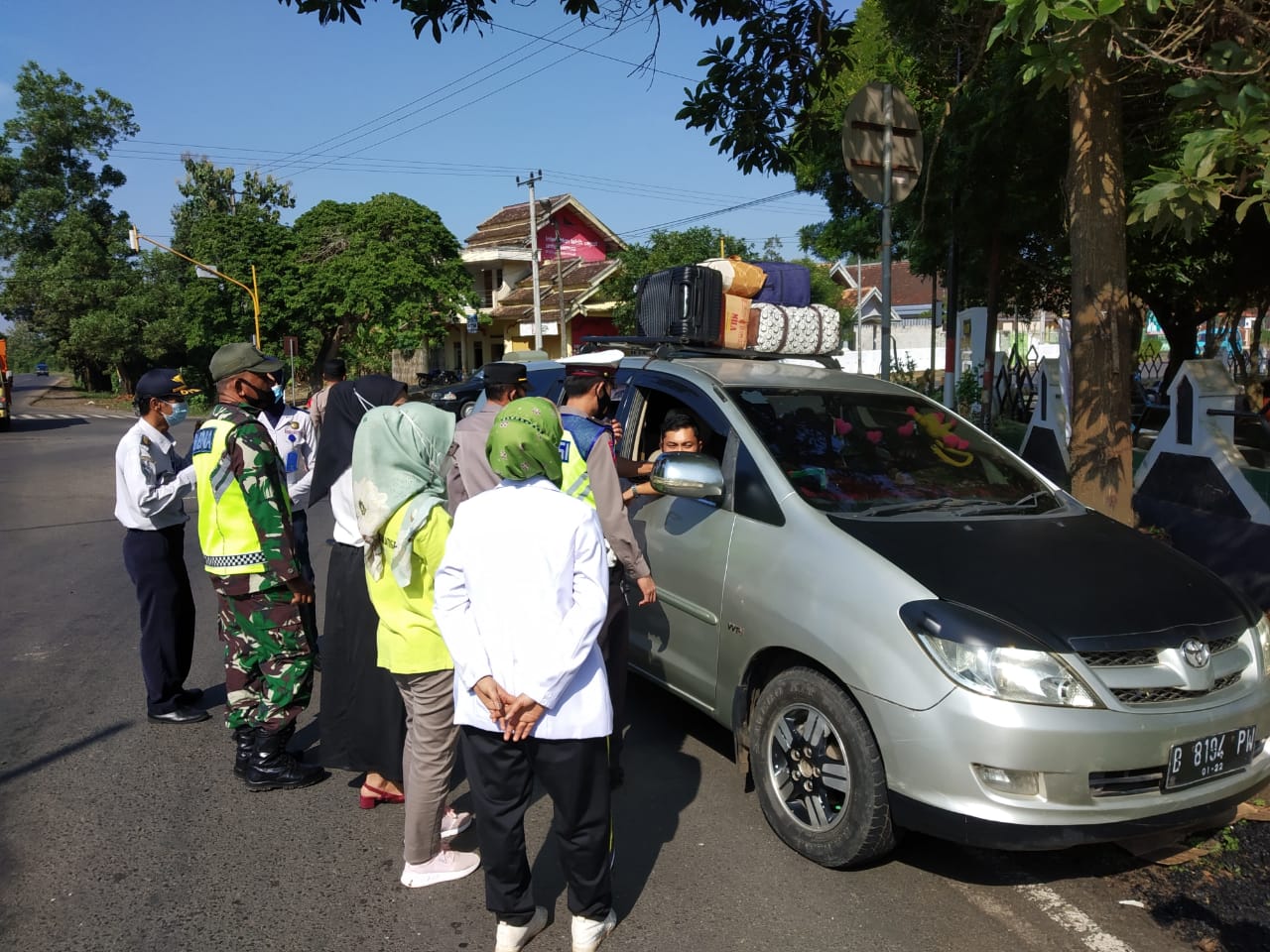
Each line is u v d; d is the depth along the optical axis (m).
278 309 35.81
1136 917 3.20
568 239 40.91
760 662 3.80
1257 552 6.33
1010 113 9.62
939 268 16.56
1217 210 4.09
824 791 3.46
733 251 35.34
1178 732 3.04
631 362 5.22
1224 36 5.23
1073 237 5.33
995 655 2.99
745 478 4.05
